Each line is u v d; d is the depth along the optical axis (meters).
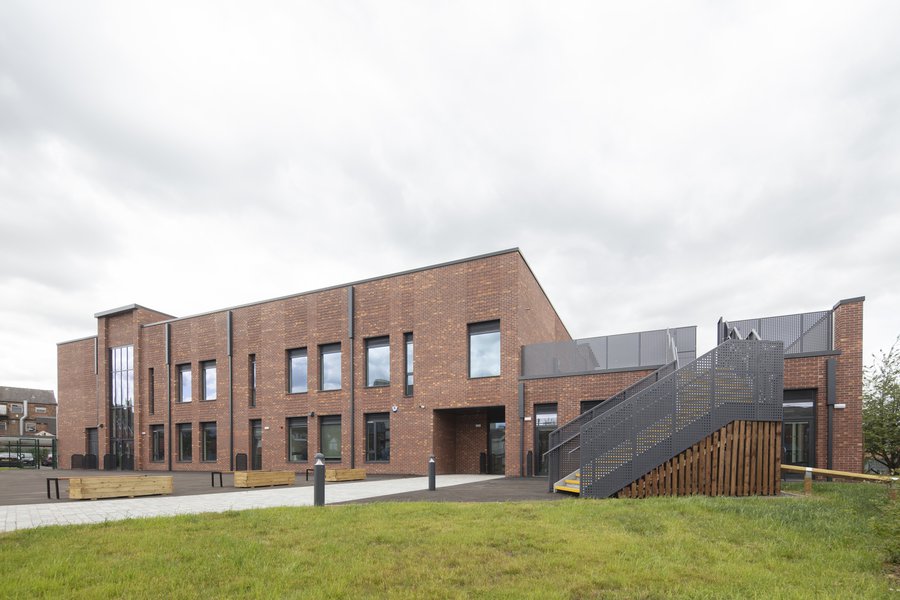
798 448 14.95
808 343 15.32
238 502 11.10
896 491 6.58
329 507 9.12
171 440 29.61
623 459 10.45
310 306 25.25
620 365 18.92
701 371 10.81
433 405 21.39
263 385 26.27
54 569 5.26
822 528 6.98
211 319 28.66
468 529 6.97
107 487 12.43
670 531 6.78
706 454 10.55
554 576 5.09
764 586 4.85
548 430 19.27
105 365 32.97
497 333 20.81
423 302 22.22
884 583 4.91
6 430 70.25
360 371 23.48
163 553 5.93
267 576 5.12
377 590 4.78
